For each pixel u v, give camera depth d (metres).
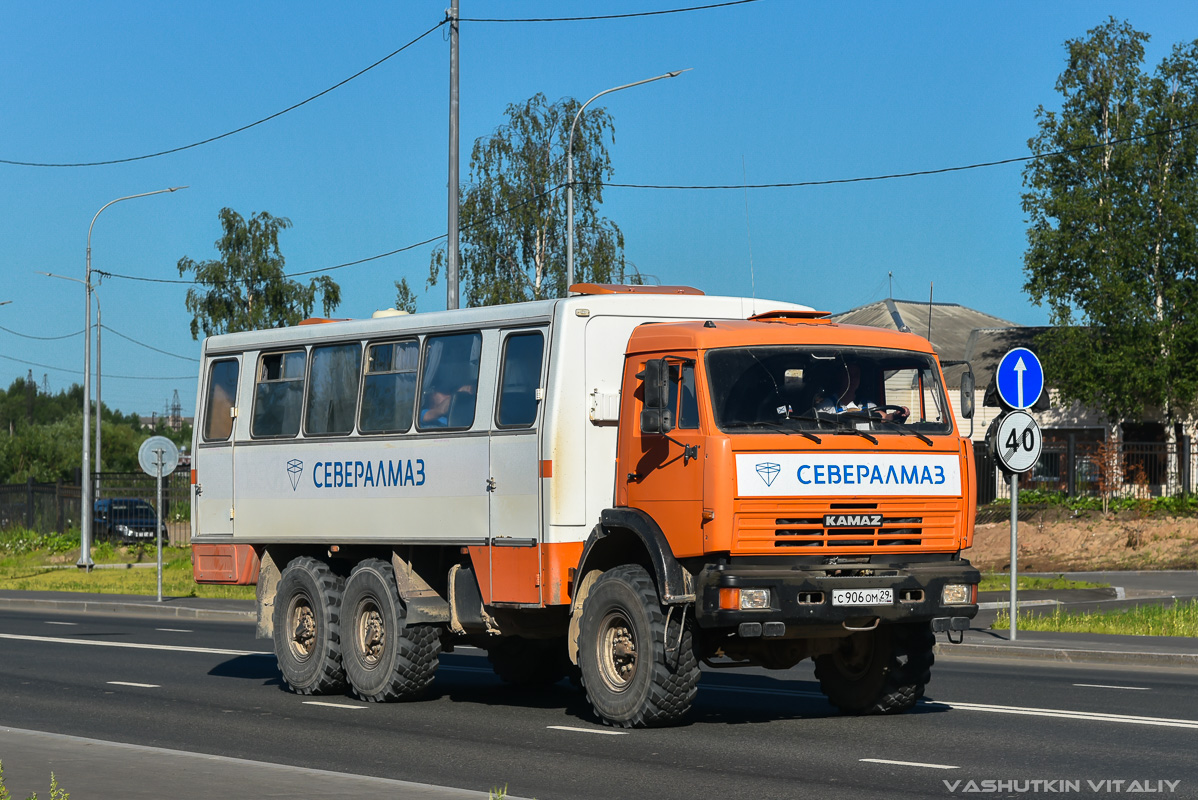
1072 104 55.31
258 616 16.02
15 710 13.84
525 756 10.68
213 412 16.83
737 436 11.32
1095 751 10.57
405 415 14.32
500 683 16.19
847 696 12.81
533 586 12.63
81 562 41.94
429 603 14.17
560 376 12.55
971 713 12.82
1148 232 53.00
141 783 8.80
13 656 19.61
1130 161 52.66
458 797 8.27
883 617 11.54
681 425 11.68
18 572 42.19
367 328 14.93
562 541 12.48
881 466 11.74
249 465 16.16
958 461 12.16
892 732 11.70
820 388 11.80
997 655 18.64
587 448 12.59
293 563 15.45
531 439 12.71
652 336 12.18
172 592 33.59
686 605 11.60
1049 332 54.31
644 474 12.03
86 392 42.28
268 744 11.48
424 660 14.17
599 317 12.76
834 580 11.34
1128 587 29.50
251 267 64.31
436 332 14.09
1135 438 54.81
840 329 12.09
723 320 12.34
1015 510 19.38
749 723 12.33
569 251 32.41
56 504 51.28
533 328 12.93
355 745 11.38
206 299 64.38
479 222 51.25
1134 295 51.94
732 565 11.34
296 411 15.72
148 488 50.41
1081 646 18.55
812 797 8.87
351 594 14.61
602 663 12.16
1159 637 19.86
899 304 66.94
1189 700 13.76
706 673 16.81
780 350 11.79
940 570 11.84
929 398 12.24
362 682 14.34
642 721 11.84
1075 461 42.59
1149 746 10.80
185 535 49.44
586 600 12.28
